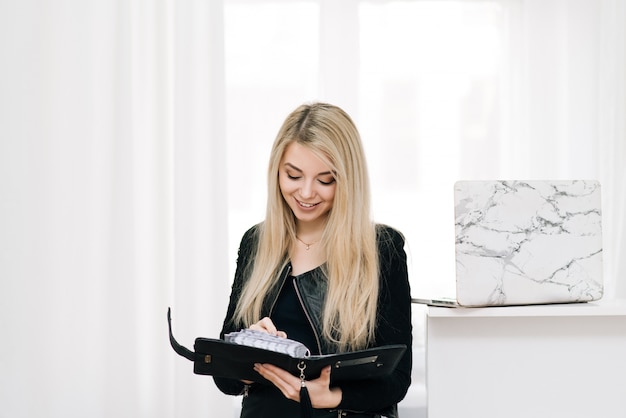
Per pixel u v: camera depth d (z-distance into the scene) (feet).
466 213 4.99
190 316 8.66
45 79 8.65
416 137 9.31
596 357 5.07
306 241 5.25
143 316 8.88
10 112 8.44
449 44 9.33
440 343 5.10
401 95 9.32
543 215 5.08
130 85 8.71
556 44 9.26
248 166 9.27
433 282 9.25
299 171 4.93
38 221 8.54
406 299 5.11
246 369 4.49
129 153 8.69
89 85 8.71
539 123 9.25
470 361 5.09
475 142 9.34
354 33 9.18
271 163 5.16
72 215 8.68
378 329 4.99
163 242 8.91
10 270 8.45
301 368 4.14
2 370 8.43
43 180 8.58
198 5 8.79
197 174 8.75
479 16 9.35
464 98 9.34
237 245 9.25
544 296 5.06
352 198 4.98
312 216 5.05
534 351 5.08
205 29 8.80
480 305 4.98
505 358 5.08
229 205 9.25
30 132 8.49
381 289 5.06
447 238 9.29
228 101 9.29
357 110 9.19
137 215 8.87
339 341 4.91
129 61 8.71
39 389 8.54
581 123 9.20
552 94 9.26
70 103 8.69
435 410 5.12
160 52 8.91
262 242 5.33
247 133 9.29
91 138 8.73
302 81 9.31
